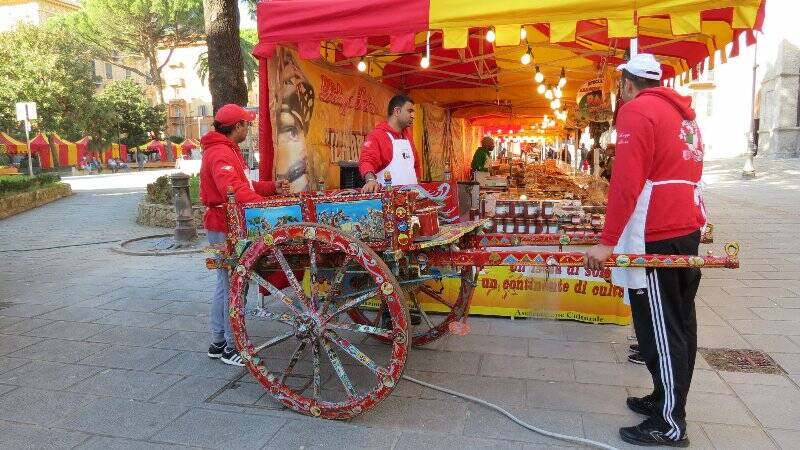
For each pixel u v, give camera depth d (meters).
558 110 9.59
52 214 13.55
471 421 3.03
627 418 3.04
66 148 36.59
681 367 2.71
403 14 3.77
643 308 2.82
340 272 2.96
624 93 2.92
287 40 4.08
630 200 2.58
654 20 4.72
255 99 40.78
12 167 30.39
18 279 6.59
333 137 5.34
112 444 2.85
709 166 26.52
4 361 3.99
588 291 4.59
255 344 4.22
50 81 30.97
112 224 11.62
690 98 2.84
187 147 40.88
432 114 9.23
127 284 6.27
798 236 8.41
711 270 6.35
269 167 4.57
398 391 3.40
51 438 2.91
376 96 6.45
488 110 10.55
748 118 35.16
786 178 19.56
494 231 4.92
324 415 3.03
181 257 7.88
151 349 4.21
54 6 48.44
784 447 2.72
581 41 5.54
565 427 2.95
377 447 2.78
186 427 3.01
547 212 4.84
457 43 3.70
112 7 35.53
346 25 3.90
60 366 3.89
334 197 2.97
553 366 3.75
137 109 41.19
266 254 3.21
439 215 3.71
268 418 3.09
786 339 4.16
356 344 4.23
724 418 3.00
